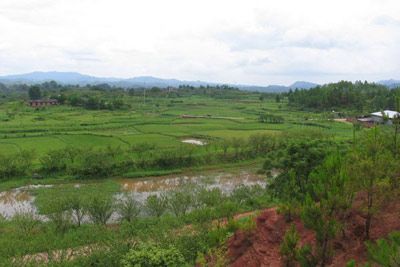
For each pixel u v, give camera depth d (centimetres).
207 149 6028
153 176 5003
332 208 1295
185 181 4831
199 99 19500
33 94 17088
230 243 1802
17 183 4550
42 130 8156
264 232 1731
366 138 1593
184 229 2425
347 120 10744
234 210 3008
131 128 8962
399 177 1431
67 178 4769
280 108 14762
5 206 3853
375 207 1384
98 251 2036
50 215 3045
